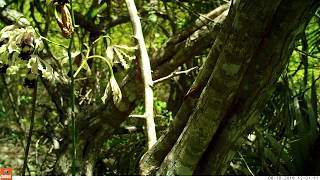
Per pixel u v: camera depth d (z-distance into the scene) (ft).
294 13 3.87
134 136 11.04
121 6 11.69
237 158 8.24
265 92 4.33
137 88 8.04
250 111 4.41
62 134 9.14
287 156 6.86
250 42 3.99
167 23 13.19
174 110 11.13
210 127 4.43
